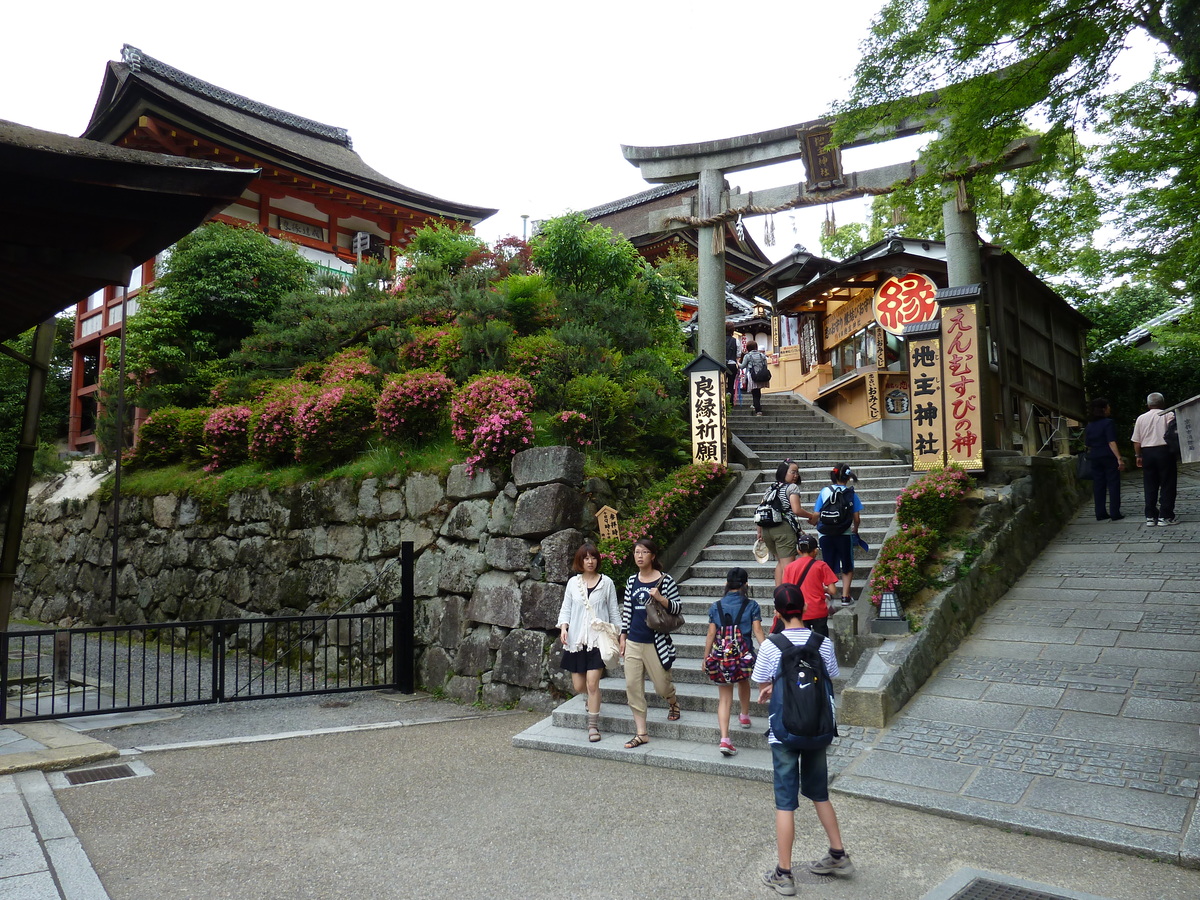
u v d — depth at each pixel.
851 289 15.70
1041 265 10.48
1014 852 4.20
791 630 4.17
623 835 4.52
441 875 4.04
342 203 20.42
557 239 11.86
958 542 8.27
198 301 15.37
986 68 6.92
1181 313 17.61
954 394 9.16
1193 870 3.92
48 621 14.95
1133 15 6.36
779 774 3.91
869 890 3.81
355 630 9.92
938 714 6.00
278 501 11.41
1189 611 7.23
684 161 12.48
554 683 7.80
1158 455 9.73
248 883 3.96
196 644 11.91
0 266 4.68
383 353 12.61
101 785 5.49
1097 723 5.53
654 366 11.41
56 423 19.73
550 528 8.24
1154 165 7.63
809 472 11.34
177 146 16.97
